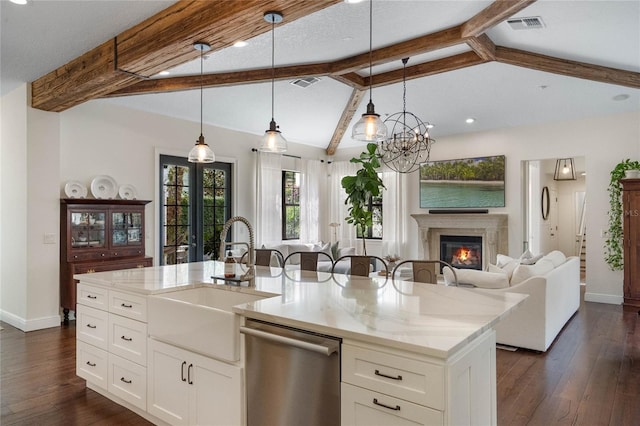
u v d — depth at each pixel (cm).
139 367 274
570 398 304
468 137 764
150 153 615
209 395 230
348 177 689
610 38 427
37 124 491
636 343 432
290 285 288
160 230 626
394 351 164
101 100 561
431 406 155
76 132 536
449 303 228
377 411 168
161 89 514
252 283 296
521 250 711
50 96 451
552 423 269
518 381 336
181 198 658
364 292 261
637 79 514
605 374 349
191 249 669
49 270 501
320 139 862
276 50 453
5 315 522
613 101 597
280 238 795
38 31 349
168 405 254
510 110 662
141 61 344
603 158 636
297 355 195
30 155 485
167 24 312
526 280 410
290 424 198
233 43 312
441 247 807
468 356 174
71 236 505
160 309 256
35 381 337
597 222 641
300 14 268
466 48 507
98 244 529
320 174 907
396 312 206
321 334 186
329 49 471
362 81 602
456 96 635
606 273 634
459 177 769
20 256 495
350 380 176
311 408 190
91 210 520
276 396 203
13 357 394
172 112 631
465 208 762
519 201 710
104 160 563
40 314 494
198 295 296
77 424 269
